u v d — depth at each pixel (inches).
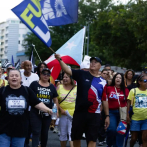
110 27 1198.9
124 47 1185.4
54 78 405.7
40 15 212.7
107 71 366.0
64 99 285.9
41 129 267.0
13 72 189.5
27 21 206.2
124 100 288.8
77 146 229.0
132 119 283.3
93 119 219.0
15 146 188.1
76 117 221.5
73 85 293.3
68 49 418.6
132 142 286.8
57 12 300.2
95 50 2194.9
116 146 283.3
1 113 186.9
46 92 267.9
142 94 282.2
